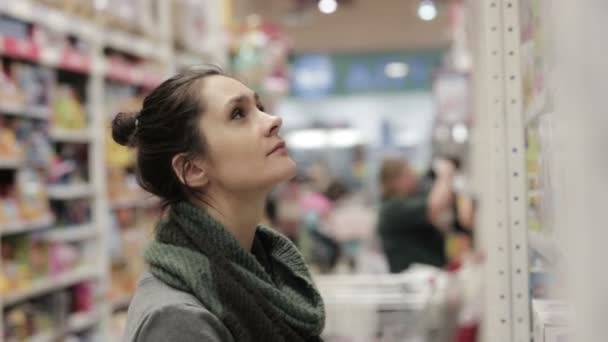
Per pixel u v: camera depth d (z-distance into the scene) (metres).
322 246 8.75
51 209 5.04
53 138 4.92
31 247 4.53
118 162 5.69
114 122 1.80
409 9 18.19
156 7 6.55
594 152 0.76
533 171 1.69
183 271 1.51
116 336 5.45
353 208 9.20
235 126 1.59
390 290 4.84
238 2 13.50
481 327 3.72
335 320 4.58
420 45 19.31
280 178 1.61
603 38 0.75
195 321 1.42
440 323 4.32
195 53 7.63
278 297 1.57
